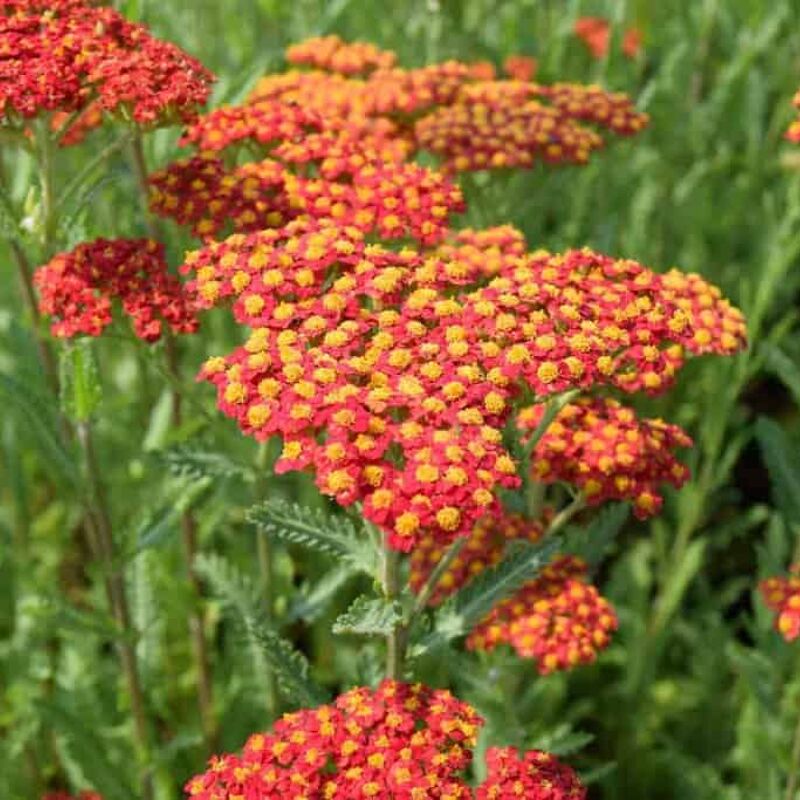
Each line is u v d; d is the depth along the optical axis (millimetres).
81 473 471
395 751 397
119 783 497
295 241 436
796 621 445
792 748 503
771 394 704
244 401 404
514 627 448
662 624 543
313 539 414
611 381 424
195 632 523
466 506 387
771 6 718
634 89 659
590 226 648
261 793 395
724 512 658
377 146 499
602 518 489
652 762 560
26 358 504
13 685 549
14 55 440
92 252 447
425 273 428
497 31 729
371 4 677
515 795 402
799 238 512
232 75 625
